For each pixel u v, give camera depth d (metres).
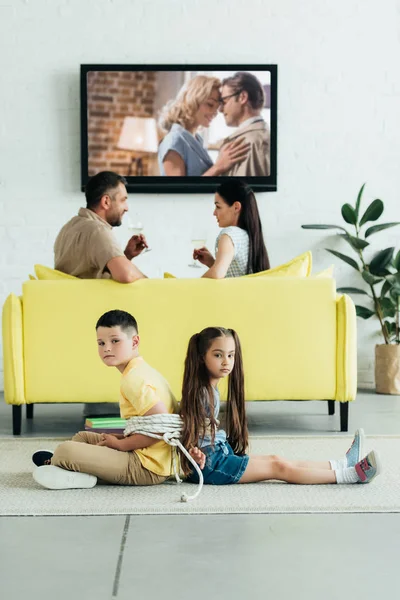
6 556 2.24
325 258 6.10
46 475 2.95
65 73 5.98
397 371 5.68
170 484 3.05
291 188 6.06
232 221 4.42
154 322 4.11
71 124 6.00
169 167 5.98
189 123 5.97
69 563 2.17
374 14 6.04
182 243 6.05
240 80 5.96
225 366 2.97
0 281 6.00
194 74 5.96
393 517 2.61
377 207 5.72
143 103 5.96
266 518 2.60
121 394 3.04
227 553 2.25
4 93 5.97
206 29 6.00
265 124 5.97
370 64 6.05
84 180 5.96
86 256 4.19
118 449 3.01
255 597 1.93
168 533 2.44
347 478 3.03
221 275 4.18
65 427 4.40
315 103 6.04
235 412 3.12
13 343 4.05
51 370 4.08
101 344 3.00
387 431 4.21
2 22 5.95
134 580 2.04
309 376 4.12
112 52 5.98
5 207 6.00
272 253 6.07
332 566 2.14
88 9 5.97
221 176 5.98
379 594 1.95
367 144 6.07
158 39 6.00
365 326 6.14
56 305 4.09
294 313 4.12
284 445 3.81
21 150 6.00
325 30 6.02
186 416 2.98
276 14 6.01
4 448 3.79
